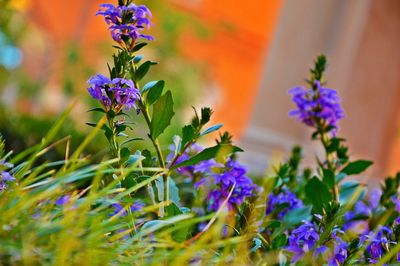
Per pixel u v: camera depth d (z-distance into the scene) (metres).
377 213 0.97
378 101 5.02
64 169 0.80
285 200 0.94
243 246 0.80
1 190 0.82
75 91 3.10
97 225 0.76
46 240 0.74
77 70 3.15
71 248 0.73
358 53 4.55
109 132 0.87
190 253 0.76
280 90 3.41
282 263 0.85
